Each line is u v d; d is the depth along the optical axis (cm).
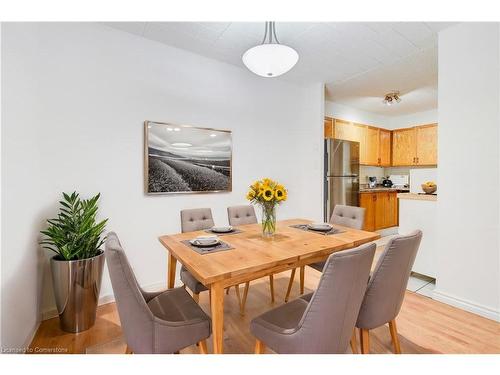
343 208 260
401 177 577
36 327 197
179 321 135
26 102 180
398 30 246
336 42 269
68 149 222
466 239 229
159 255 273
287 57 185
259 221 351
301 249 165
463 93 229
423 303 241
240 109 331
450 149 238
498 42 209
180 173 283
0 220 139
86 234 203
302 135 396
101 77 238
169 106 276
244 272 132
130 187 255
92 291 201
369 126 520
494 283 214
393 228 532
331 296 109
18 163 164
